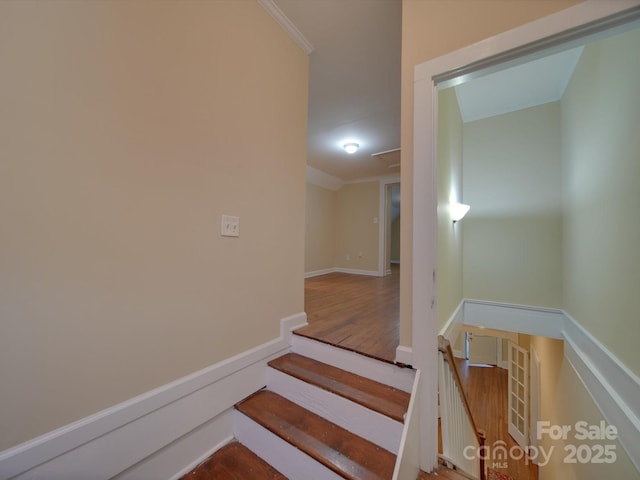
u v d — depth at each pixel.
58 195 0.94
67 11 0.96
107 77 1.06
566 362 2.61
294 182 2.01
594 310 1.98
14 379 0.86
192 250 1.36
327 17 1.84
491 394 5.62
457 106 2.99
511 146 3.24
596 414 1.81
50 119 0.92
